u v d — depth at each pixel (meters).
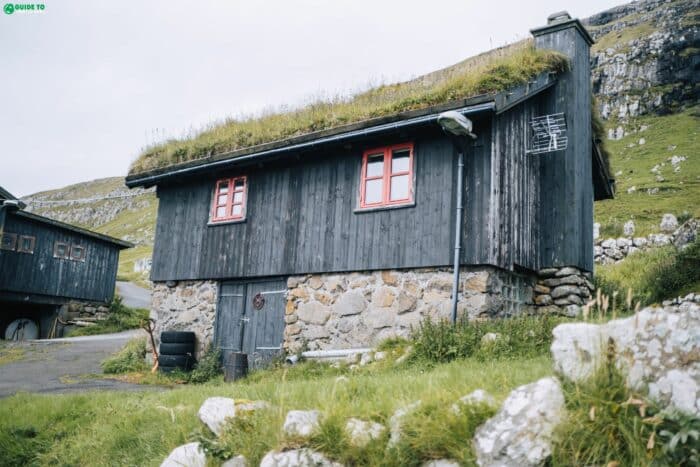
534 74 11.81
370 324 11.80
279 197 13.88
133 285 50.25
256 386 7.89
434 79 13.73
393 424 4.97
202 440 5.82
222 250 14.75
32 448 7.69
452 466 4.45
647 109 79.75
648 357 4.32
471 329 9.59
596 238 25.36
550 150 12.35
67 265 28.02
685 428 3.86
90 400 8.86
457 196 10.96
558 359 4.67
